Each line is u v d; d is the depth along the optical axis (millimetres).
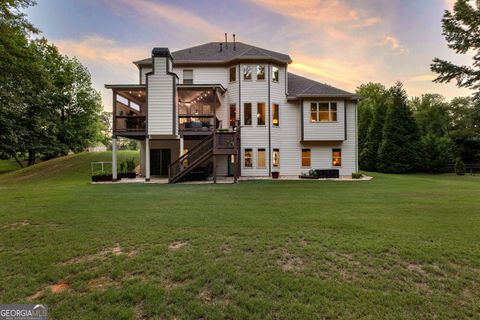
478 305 2346
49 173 17922
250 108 16484
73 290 2684
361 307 2312
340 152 16797
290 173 16797
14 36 12367
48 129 22906
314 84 17703
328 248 3764
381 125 23703
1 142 20094
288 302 2402
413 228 4715
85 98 25484
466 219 5367
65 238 4254
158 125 13938
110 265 3229
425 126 30922
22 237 4328
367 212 6059
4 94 13703
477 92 14922
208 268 3113
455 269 3082
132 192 9469
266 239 4164
